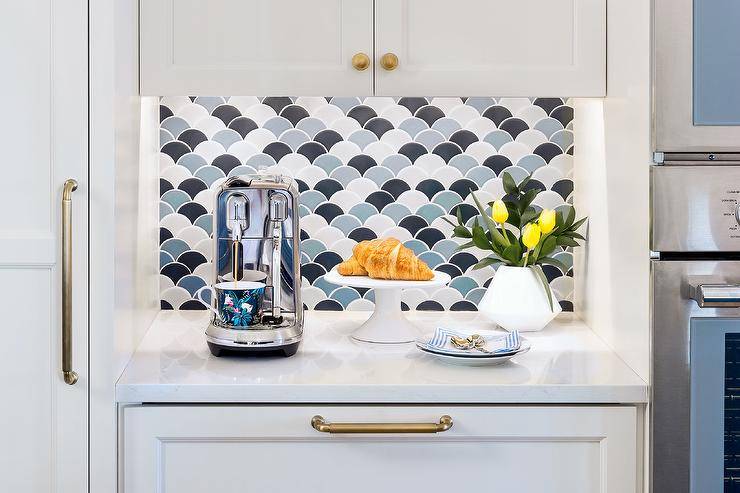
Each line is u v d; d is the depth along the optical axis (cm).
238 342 151
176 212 196
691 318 134
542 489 140
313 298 198
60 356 138
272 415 137
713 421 135
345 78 159
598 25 160
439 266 197
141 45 157
